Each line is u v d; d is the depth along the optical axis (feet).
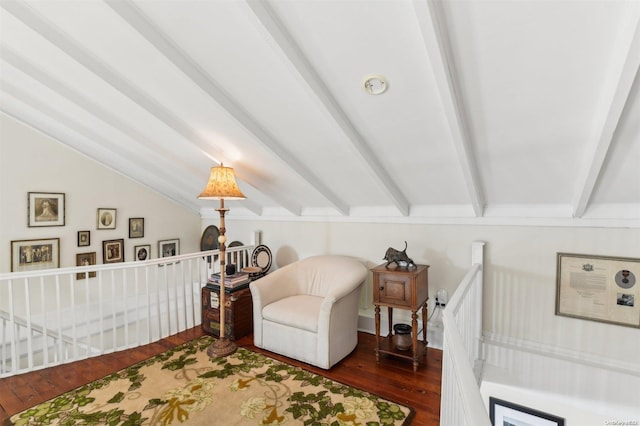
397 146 7.62
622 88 4.67
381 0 4.54
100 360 9.13
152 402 7.22
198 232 16.88
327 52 5.58
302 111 7.16
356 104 6.60
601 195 7.32
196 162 11.09
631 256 7.23
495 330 8.91
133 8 5.51
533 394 8.38
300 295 10.80
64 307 11.93
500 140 6.66
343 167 9.02
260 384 7.90
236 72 6.52
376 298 8.86
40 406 7.06
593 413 7.69
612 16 4.10
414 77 5.67
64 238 11.99
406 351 8.91
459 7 4.43
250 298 11.18
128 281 13.84
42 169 11.45
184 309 11.48
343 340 9.06
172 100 7.93
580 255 7.75
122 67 7.11
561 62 4.85
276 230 13.62
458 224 9.39
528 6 4.24
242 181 11.74
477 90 5.65
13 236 10.80
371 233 11.03
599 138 5.57
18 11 5.93
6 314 10.01
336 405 7.06
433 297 9.87
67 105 9.42
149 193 14.71
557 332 8.11
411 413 6.78
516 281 8.59
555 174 7.17
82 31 6.26
